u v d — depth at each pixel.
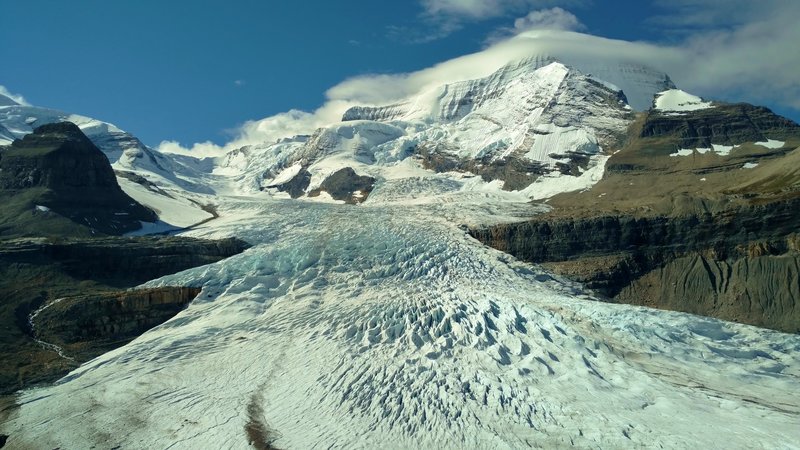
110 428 65.69
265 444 60.75
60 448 63.03
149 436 64.00
